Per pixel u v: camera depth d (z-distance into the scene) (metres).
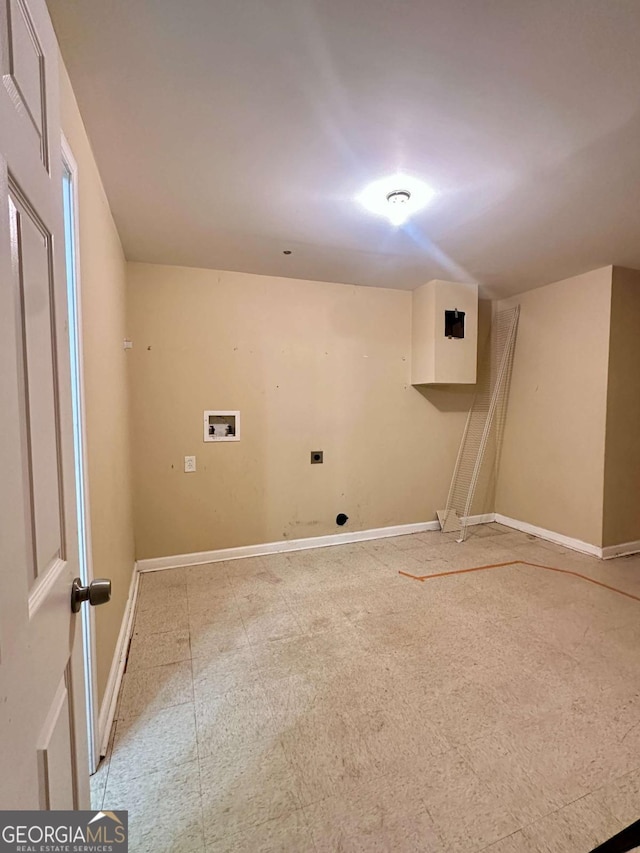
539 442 3.71
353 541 3.62
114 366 2.11
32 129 0.63
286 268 3.09
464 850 1.09
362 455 3.64
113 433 1.98
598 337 3.17
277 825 1.16
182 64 1.23
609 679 1.77
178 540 3.07
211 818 1.18
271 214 2.20
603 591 2.61
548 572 2.92
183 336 3.03
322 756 1.39
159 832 1.14
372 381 3.64
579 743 1.44
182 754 1.40
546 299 3.59
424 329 3.54
